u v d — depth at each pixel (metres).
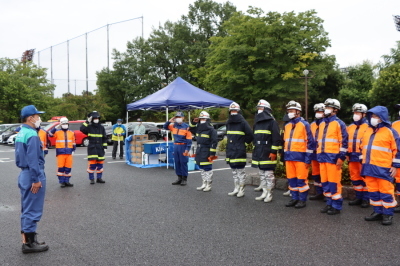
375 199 5.69
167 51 51.62
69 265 4.09
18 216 6.26
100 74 51.53
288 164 6.72
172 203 7.05
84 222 5.80
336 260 4.12
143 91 49.69
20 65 44.03
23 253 4.48
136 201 7.27
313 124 7.25
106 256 4.34
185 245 4.67
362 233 5.08
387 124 5.49
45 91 44.69
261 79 25.95
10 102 38.09
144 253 4.41
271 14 26.80
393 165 5.42
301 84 25.94
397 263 4.02
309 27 27.38
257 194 7.84
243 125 7.46
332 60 29.53
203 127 8.27
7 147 22.42
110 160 14.86
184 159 8.93
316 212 6.29
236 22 27.94
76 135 21.66
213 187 8.70
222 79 28.42
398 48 38.19
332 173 6.09
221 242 4.77
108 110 47.03
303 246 4.58
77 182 9.66
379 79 33.06
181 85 12.37
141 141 13.15
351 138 6.79
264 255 4.30
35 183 4.37
